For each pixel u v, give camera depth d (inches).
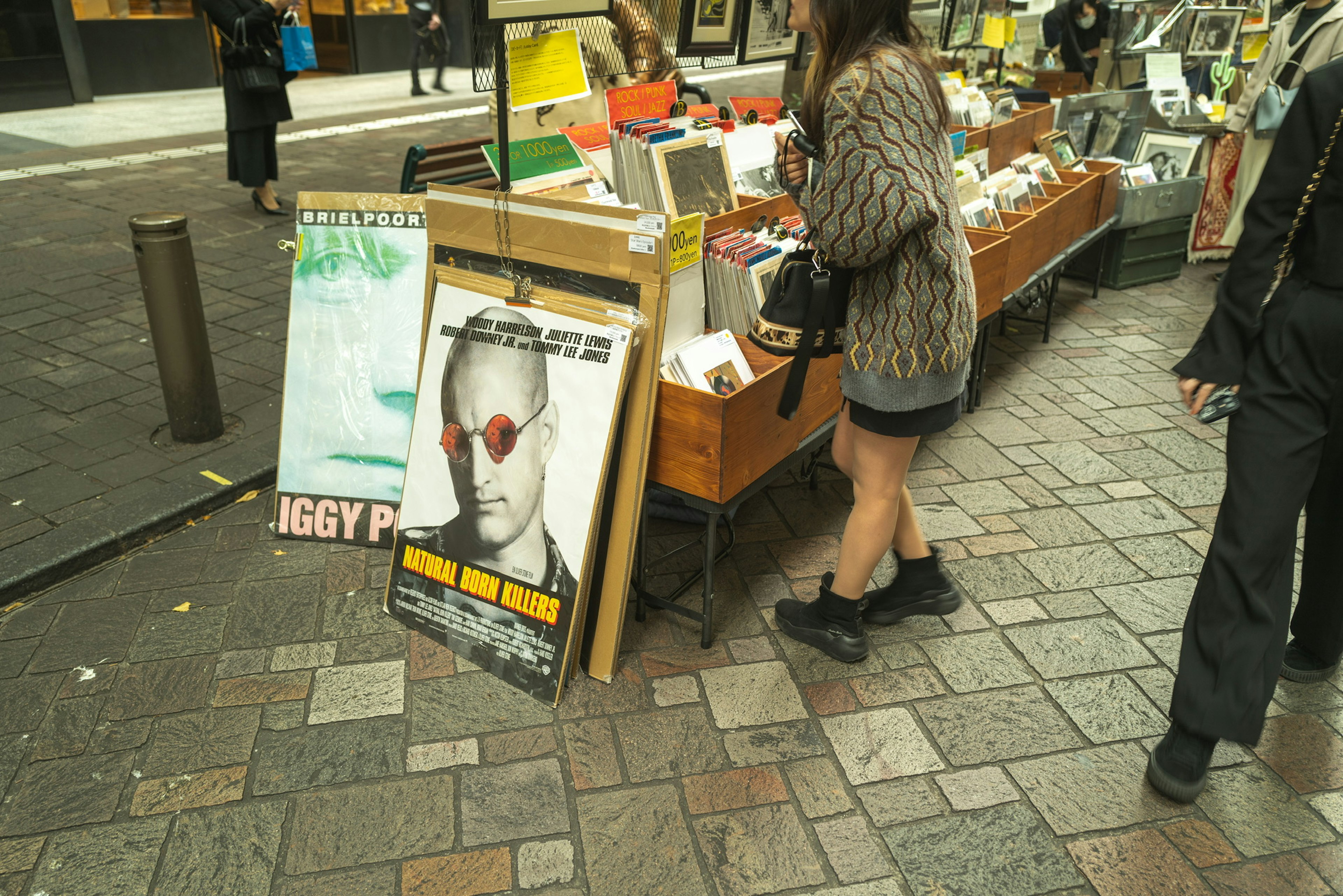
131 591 109.7
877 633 106.3
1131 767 87.6
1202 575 79.8
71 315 185.8
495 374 95.0
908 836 79.9
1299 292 73.4
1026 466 144.4
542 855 77.2
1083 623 108.3
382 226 116.4
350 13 580.7
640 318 87.3
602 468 88.9
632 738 89.8
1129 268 227.1
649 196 112.4
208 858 76.5
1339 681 98.0
